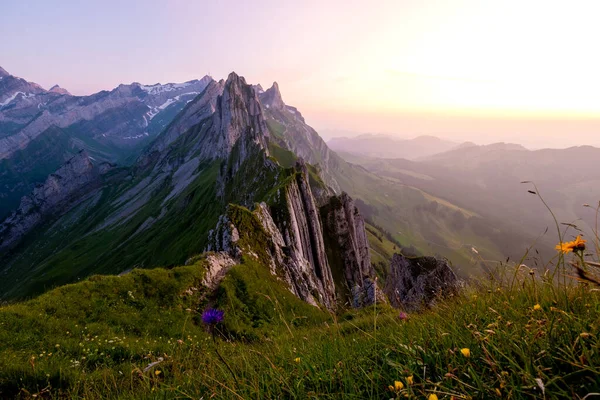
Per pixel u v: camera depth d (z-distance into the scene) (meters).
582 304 3.31
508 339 3.11
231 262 39.59
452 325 3.89
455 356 3.19
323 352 4.33
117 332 19.27
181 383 4.33
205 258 34.28
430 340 3.74
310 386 3.65
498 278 4.57
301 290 50.47
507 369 2.87
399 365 3.24
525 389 2.49
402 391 2.64
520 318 3.58
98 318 20.00
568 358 2.69
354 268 96.12
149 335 20.23
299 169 127.19
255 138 139.62
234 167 143.38
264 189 101.81
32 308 18.23
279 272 49.00
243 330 23.08
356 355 4.10
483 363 3.06
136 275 25.31
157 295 24.80
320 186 129.12
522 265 4.13
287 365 4.27
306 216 85.94
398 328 4.72
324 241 97.50
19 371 10.62
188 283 27.53
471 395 2.54
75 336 17.19
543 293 3.77
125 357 14.98
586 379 2.47
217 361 4.44
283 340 5.70
